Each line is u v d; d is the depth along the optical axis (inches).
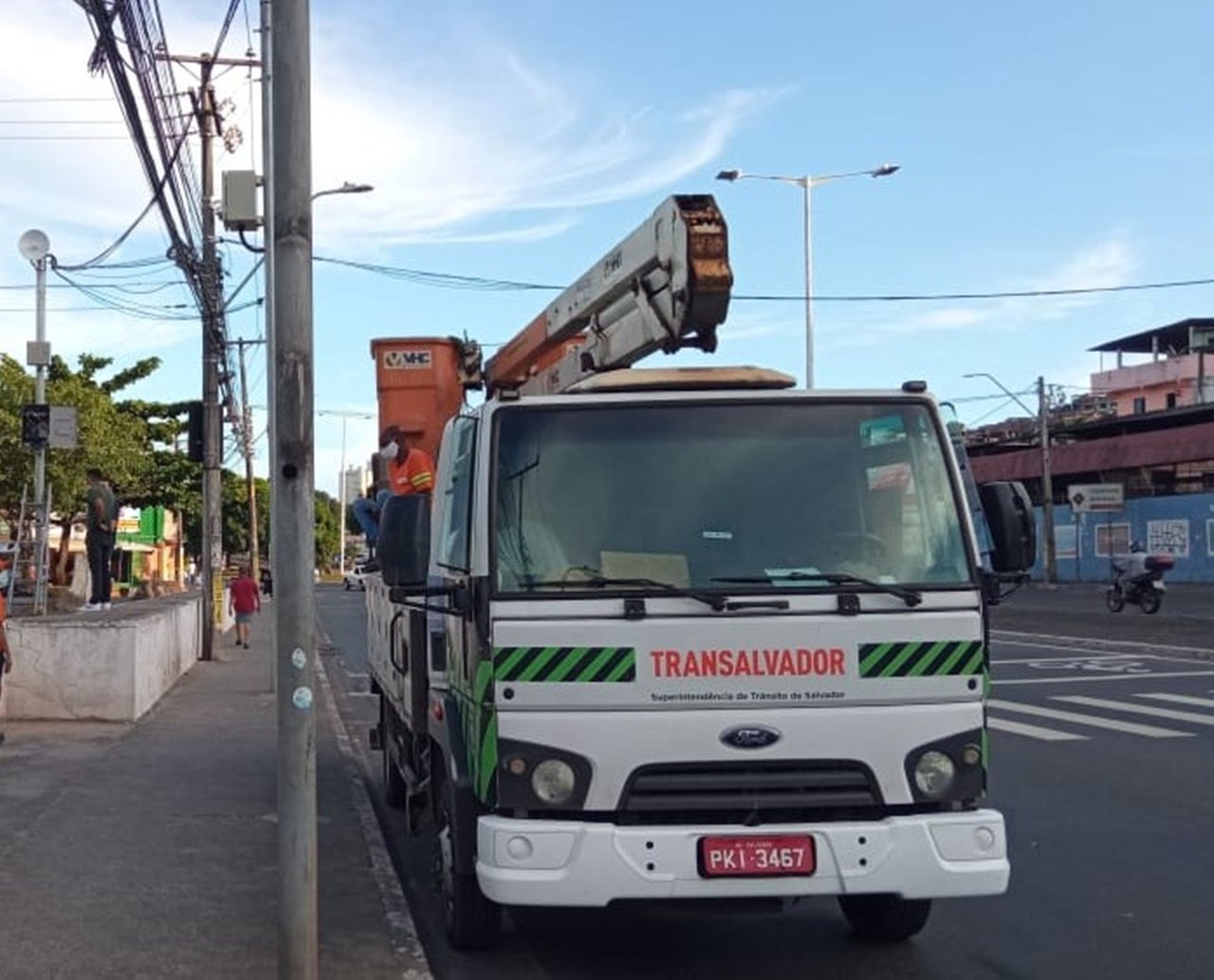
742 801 203.6
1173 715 577.0
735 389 227.0
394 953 237.3
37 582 657.6
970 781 209.8
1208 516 1817.2
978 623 211.6
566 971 239.8
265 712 574.6
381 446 385.4
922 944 255.8
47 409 654.5
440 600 252.5
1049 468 2014.0
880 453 220.7
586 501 214.7
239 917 253.8
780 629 206.2
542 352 321.1
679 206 225.0
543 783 202.8
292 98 202.1
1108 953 247.8
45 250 673.0
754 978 235.9
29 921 250.5
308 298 202.4
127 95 454.0
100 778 400.8
